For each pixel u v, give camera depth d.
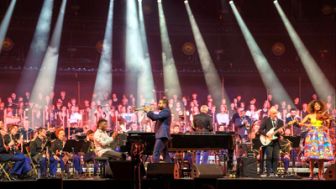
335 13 26.02
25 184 10.94
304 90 25.81
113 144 13.96
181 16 26.73
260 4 26.73
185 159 15.49
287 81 25.92
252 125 15.36
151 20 26.25
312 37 25.89
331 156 11.99
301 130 15.78
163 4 26.78
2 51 24.66
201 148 12.91
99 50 25.58
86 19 25.52
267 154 13.41
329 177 11.26
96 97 25.12
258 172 14.28
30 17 24.91
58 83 25.14
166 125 12.50
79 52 25.61
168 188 11.60
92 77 25.30
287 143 13.91
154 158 12.35
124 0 26.50
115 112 21.09
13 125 14.13
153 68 25.69
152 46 26.34
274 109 13.46
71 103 25.11
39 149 14.49
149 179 11.72
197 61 25.95
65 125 22.62
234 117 16.16
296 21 25.81
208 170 11.61
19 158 13.30
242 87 26.00
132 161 11.59
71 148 13.46
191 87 25.80
